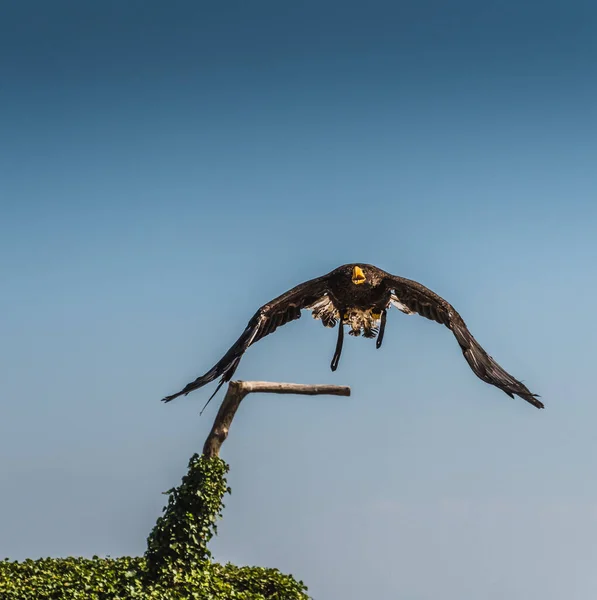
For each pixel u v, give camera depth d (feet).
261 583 68.54
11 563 69.82
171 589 62.64
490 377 33.24
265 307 36.42
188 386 33.17
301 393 65.82
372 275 37.68
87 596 61.72
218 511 64.90
